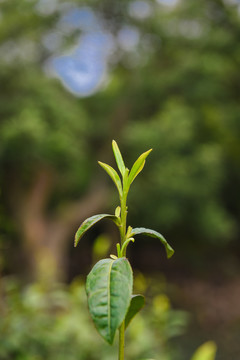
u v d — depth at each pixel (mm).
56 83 10133
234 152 10883
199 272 11883
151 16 11211
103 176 10984
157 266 12406
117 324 485
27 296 2582
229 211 12742
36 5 10211
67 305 2801
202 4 11047
